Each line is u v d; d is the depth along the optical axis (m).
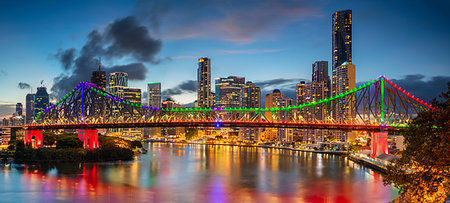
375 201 108.44
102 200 106.50
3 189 120.19
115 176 150.75
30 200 105.50
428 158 52.38
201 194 117.31
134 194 115.75
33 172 157.12
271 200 109.38
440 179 50.72
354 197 113.69
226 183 138.88
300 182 141.88
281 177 155.00
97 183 133.50
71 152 198.88
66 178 142.88
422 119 53.09
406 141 57.75
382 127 198.25
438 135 50.88
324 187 131.00
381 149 198.12
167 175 157.38
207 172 169.50
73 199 107.25
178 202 105.50
